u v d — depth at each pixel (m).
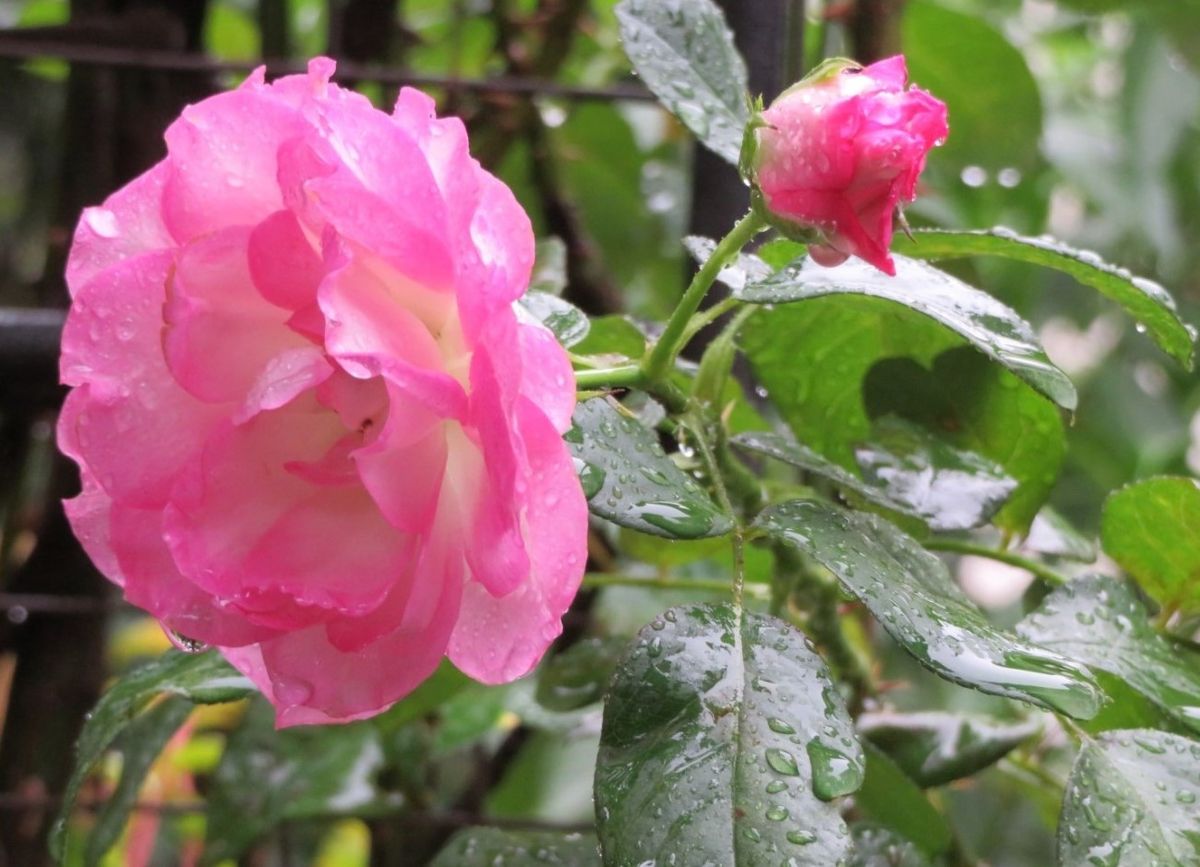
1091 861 0.35
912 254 0.40
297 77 0.34
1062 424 0.42
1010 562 0.43
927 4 0.58
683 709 0.34
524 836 0.42
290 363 0.33
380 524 0.34
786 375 0.44
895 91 0.35
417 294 0.34
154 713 0.45
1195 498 0.40
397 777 0.50
